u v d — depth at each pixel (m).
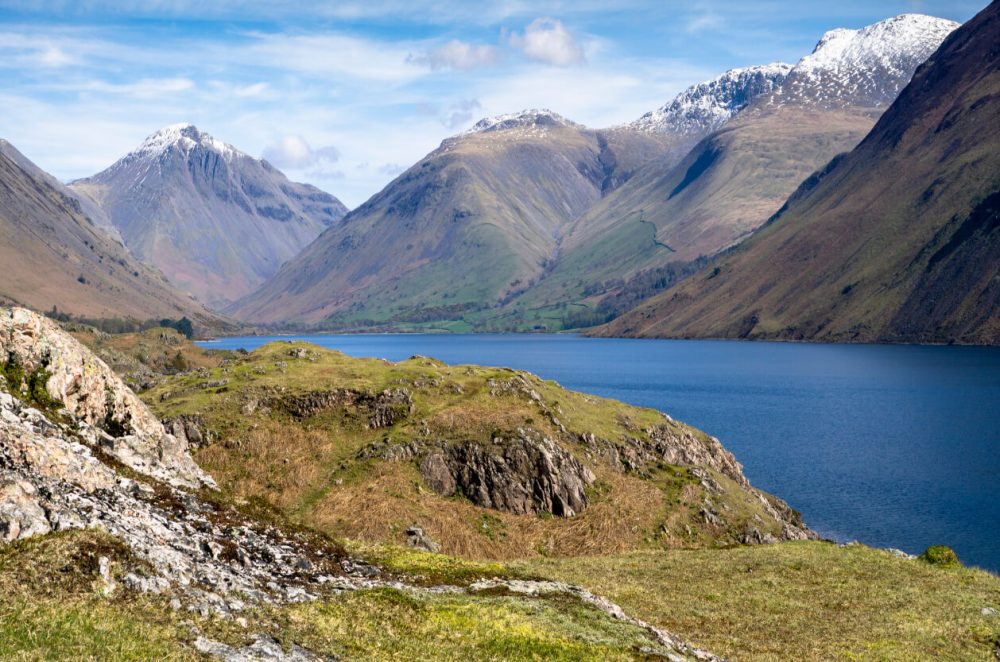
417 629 27.62
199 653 19.89
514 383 100.56
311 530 37.19
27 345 33.09
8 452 25.08
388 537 70.44
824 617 42.81
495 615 31.42
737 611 43.78
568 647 28.81
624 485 89.00
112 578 21.75
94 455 30.47
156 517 27.91
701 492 91.00
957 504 103.69
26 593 19.45
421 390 96.25
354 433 89.06
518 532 77.94
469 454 84.19
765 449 146.25
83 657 17.58
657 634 34.44
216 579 25.23
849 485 116.00
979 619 42.66
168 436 37.75
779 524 90.88
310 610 25.91
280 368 101.31
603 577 51.25
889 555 59.66
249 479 79.38
